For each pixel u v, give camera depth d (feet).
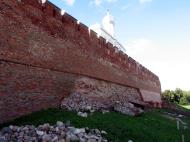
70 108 43.27
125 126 37.29
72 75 48.62
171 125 51.52
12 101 33.47
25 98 35.78
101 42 62.80
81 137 27.07
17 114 34.17
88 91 53.62
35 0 39.42
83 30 53.98
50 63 42.04
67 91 46.60
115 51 71.31
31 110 36.83
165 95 156.25
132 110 51.29
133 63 86.69
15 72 34.37
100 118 38.52
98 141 27.55
